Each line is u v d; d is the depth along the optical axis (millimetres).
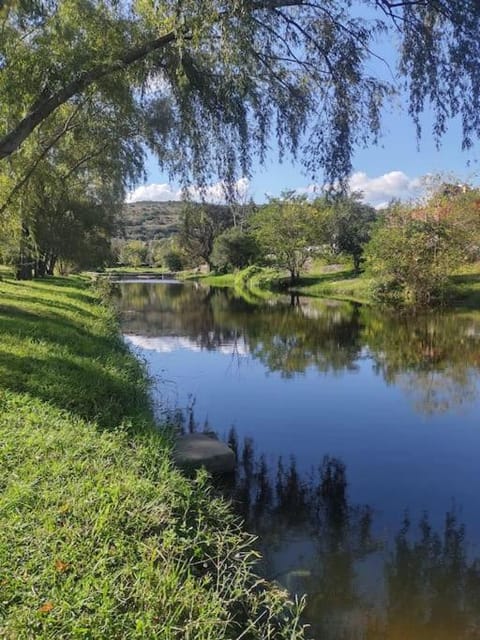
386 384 10172
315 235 36312
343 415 8242
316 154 6445
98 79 7246
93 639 2102
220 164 7293
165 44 6637
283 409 8570
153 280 55188
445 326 17812
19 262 23422
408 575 4113
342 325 18578
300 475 6020
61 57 6684
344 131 6316
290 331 17312
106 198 23969
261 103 6773
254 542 4559
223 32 5848
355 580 4043
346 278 35438
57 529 2787
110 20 6941
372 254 25594
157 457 4469
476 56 5812
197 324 19281
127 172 14109
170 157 7688
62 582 2393
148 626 2240
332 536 4703
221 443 6262
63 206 21953
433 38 5973
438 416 8234
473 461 6492
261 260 44250
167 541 2969
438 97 6098
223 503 4730
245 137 6988
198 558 3215
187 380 10469
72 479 3426
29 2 6422
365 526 4910
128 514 3129
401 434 7445
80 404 5469
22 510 2949
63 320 10922
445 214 24859
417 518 5070
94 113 10367
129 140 11648
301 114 6672
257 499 5398
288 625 3172
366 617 3607
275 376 10875
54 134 12172
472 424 7852
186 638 2297
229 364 12031
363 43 6145
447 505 5359
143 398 6637
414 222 24516
